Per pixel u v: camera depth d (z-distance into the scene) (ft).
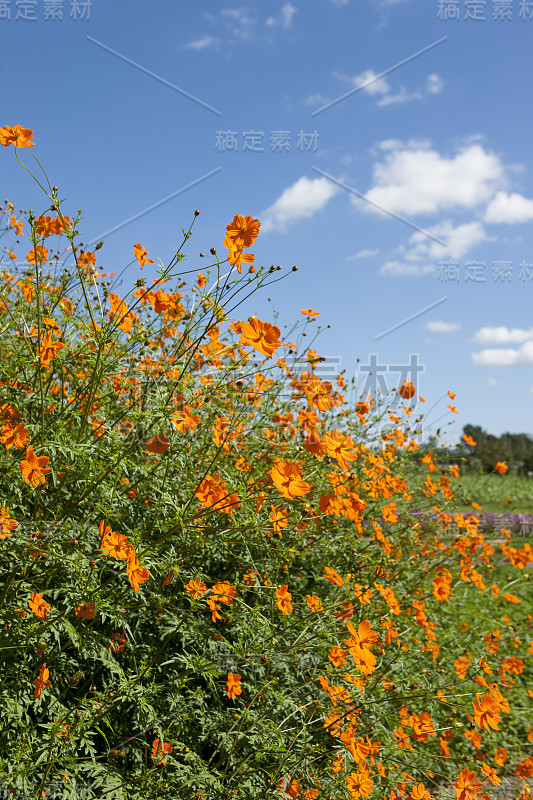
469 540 13.17
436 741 10.77
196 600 7.43
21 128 6.56
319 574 10.05
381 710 8.15
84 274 8.32
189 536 7.49
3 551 6.62
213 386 7.72
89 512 7.50
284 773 6.95
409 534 12.09
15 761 5.96
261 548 8.60
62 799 6.26
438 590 11.26
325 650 8.42
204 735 7.21
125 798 6.42
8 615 6.55
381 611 10.30
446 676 10.96
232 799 6.74
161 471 8.03
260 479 7.48
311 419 9.15
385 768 8.58
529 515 23.50
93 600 6.46
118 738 7.25
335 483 8.90
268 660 7.52
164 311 8.59
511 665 12.05
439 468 13.76
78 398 8.05
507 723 12.09
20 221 9.34
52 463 7.07
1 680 6.42
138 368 7.98
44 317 7.66
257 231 6.81
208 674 7.09
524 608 16.53
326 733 8.12
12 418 7.29
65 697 7.07
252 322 6.77
